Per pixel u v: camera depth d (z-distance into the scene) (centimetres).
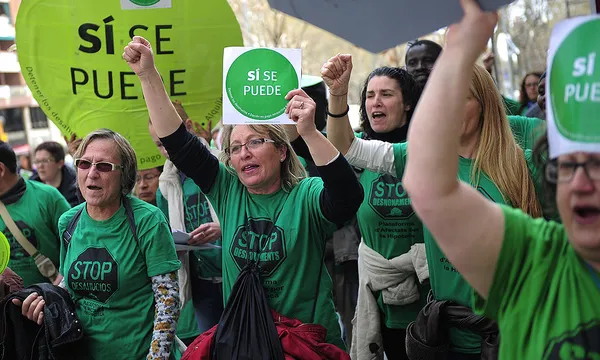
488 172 308
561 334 163
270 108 314
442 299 314
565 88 153
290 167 335
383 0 176
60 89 439
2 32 2103
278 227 323
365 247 409
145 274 340
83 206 357
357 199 307
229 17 436
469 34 163
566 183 161
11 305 346
